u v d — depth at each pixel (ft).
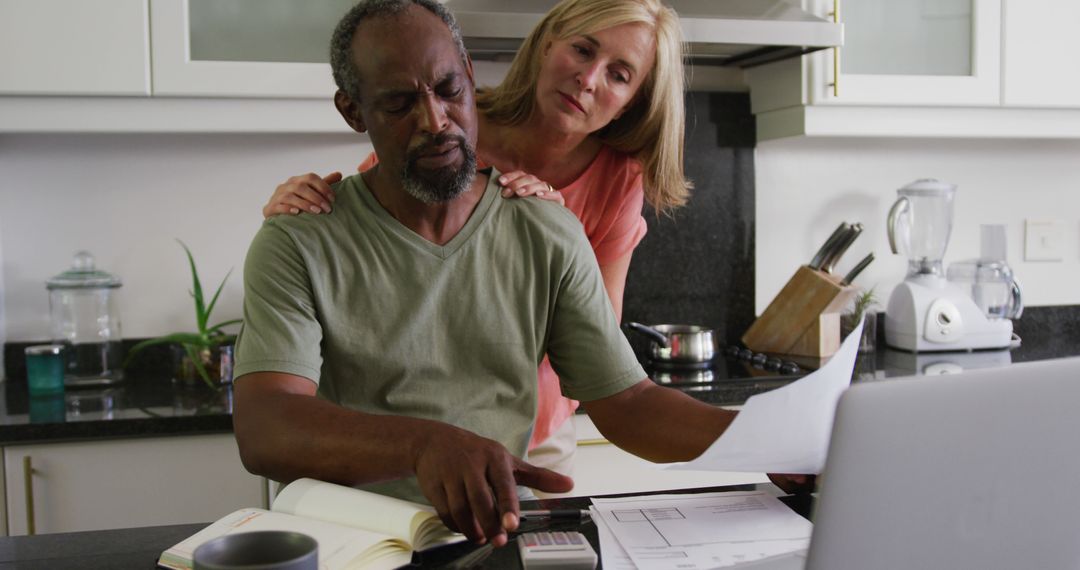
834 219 8.29
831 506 2.05
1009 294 8.19
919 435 2.05
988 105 7.40
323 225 3.53
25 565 2.57
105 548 2.70
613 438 3.67
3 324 7.23
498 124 5.17
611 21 4.60
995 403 2.11
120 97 6.26
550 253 3.69
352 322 3.51
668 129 5.07
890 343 8.12
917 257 8.13
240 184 7.41
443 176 3.34
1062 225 8.77
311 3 6.41
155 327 7.38
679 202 5.39
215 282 7.42
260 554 2.11
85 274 6.82
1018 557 2.26
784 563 2.53
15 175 7.18
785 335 7.68
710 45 6.88
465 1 6.23
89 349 6.91
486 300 3.63
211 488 6.01
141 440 5.91
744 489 3.24
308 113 6.48
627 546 2.65
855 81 7.14
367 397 3.55
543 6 6.27
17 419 5.85
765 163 8.12
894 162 8.38
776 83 7.49
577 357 3.76
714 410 3.49
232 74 6.28
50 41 6.09
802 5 6.90
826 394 2.70
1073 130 7.68
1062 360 2.21
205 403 6.30
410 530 2.49
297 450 2.90
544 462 5.42
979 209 8.61
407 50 3.23
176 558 2.49
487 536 2.48
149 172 7.30
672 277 7.97
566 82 4.72
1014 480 2.18
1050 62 7.43
